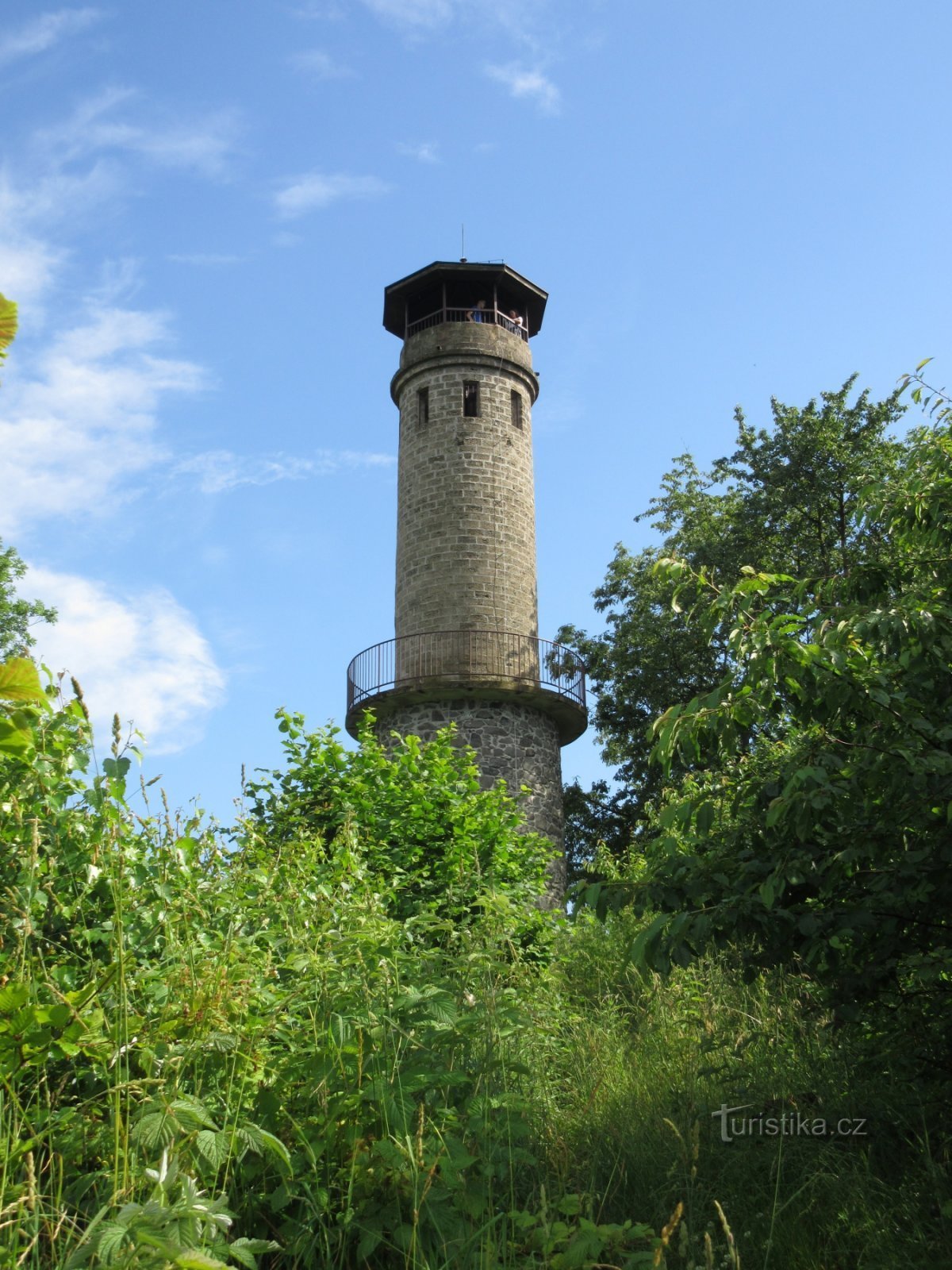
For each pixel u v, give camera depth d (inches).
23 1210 117.0
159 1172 114.7
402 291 964.6
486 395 915.4
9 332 137.9
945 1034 200.2
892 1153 200.4
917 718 176.6
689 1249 160.2
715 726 182.9
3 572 892.6
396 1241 149.9
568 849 1045.2
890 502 220.5
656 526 1053.2
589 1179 192.5
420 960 203.0
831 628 187.2
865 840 180.5
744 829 195.6
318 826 413.1
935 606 183.9
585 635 1057.5
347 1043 163.2
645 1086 245.0
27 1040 128.6
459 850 418.0
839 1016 194.1
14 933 145.6
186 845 175.0
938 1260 163.3
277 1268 149.2
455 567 864.9
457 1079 166.4
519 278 954.7
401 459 931.3
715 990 301.0
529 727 847.7
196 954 166.2
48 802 159.3
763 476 912.3
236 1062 156.2
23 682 134.5
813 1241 175.2
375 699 840.9
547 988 299.3
